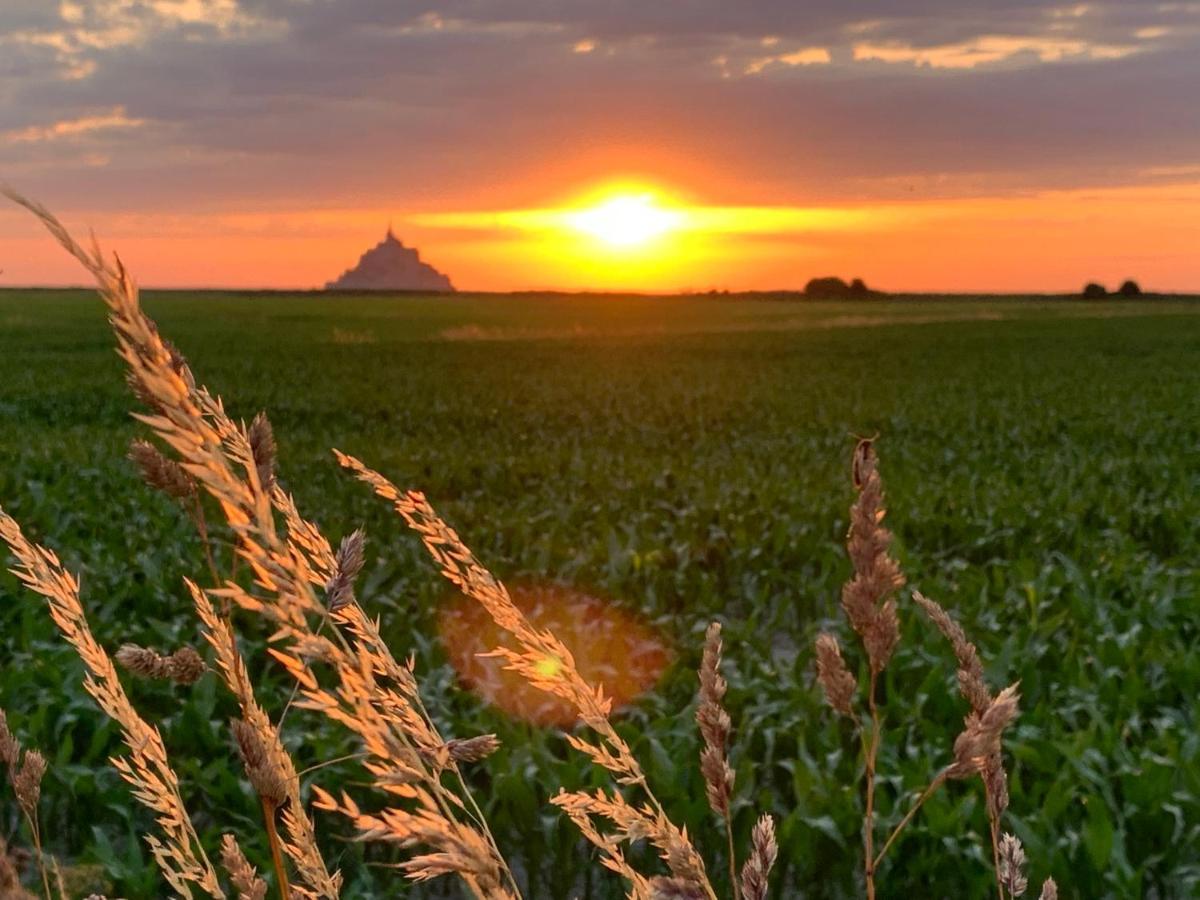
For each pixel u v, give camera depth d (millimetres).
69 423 27094
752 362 49406
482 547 10758
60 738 5926
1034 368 46594
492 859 634
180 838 950
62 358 48344
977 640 7379
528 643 948
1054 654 7363
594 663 7289
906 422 26406
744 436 24094
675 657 7367
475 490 16203
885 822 4824
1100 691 6523
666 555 10328
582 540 11492
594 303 135625
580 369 45000
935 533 12055
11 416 28656
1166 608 8422
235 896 4145
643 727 6309
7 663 7070
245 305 108312
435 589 8594
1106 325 83625
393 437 24000
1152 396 34062
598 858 4801
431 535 933
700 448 21594
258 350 55344
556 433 24609
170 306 104062
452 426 26266
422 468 16594
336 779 5004
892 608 971
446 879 4645
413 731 794
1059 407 30359
